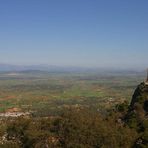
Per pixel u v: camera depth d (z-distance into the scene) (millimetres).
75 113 44969
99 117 46000
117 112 59531
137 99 61062
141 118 51188
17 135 44188
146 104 57906
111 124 43281
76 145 38875
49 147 40156
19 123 45375
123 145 39656
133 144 40469
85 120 42438
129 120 50469
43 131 42875
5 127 46562
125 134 41062
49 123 44312
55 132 42250
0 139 43750
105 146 38438
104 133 39781
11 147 41812
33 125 44594
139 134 42625
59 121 43469
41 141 41188
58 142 40500
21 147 41875
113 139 39344
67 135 40531
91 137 39375
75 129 40688
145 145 39719
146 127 46250
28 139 42094
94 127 40812
